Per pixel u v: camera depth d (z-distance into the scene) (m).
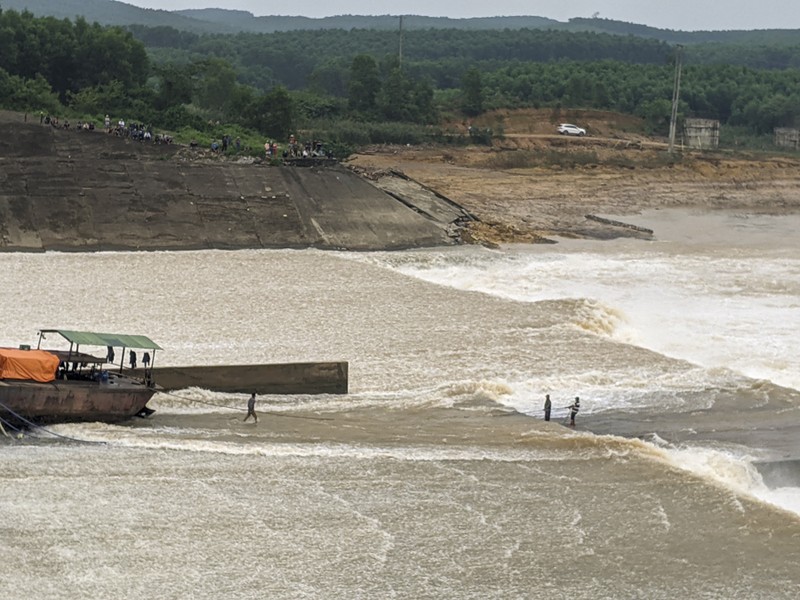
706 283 109.00
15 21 162.50
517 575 47.00
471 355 79.00
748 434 66.00
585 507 53.34
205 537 48.94
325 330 83.25
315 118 196.50
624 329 89.62
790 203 178.38
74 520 49.69
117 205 113.06
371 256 112.38
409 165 173.25
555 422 66.31
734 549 49.69
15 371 60.47
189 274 98.12
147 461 56.78
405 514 52.03
